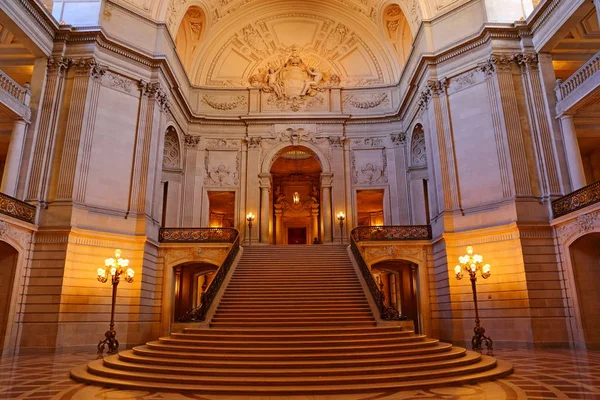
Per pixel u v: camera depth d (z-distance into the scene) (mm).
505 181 12523
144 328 13375
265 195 18938
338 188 19000
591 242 11227
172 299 14617
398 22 19547
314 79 20344
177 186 18344
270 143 19578
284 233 24047
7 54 13602
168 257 14781
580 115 12992
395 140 19281
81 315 11875
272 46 21094
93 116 13266
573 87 12039
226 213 24141
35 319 11352
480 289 12383
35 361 9227
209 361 6891
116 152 13672
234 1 19812
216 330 8430
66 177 12422
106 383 6270
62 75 13281
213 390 5719
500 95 13039
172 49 16500
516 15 13828
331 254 14703
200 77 20375
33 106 12773
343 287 11898
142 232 13508
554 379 6453
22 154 12359
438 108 14547
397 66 20188
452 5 14922
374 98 20062
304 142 19516
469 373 6695
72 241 12047
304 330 8312
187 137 19062
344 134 19688
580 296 11016
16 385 6359
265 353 7285
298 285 12102
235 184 19109
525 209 12023
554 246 11812
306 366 6602
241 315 9992
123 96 14195
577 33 13562
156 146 14805
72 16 13805
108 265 10961
